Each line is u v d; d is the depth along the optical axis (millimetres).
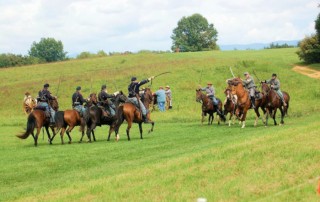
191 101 49969
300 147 17109
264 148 17297
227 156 16922
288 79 55688
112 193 13500
